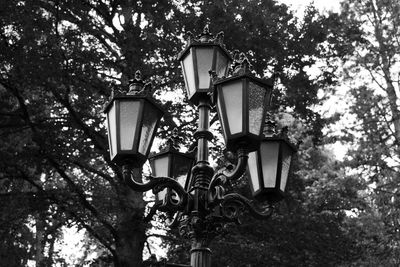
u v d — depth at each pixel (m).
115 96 5.62
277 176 5.96
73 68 11.73
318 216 14.34
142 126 5.55
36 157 11.82
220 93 5.30
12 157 11.69
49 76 11.32
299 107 13.63
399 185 21.25
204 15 12.61
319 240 13.46
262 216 5.86
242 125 5.13
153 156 7.38
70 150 11.86
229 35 12.61
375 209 21.70
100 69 12.50
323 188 20.81
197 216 5.50
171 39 12.60
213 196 5.56
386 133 22.03
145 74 12.23
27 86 11.80
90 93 12.07
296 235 13.08
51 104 12.58
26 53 11.12
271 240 12.96
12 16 11.30
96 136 12.21
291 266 12.86
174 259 12.98
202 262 5.35
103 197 11.95
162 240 13.01
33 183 11.95
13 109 12.79
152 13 12.49
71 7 12.19
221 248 12.46
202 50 6.29
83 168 12.46
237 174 5.27
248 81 5.25
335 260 13.69
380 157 21.61
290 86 13.30
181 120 12.83
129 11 12.28
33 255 14.73
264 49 12.84
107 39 13.12
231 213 5.66
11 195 11.67
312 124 14.47
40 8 12.31
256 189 6.07
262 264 12.67
